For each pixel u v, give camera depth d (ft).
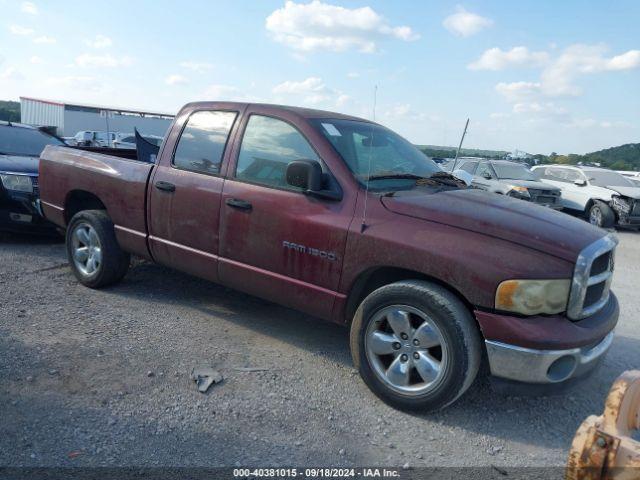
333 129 14.78
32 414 10.98
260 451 10.43
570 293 11.31
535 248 11.41
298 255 13.71
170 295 18.90
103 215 18.65
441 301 11.53
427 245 11.87
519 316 11.12
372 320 12.54
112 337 14.94
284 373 13.67
